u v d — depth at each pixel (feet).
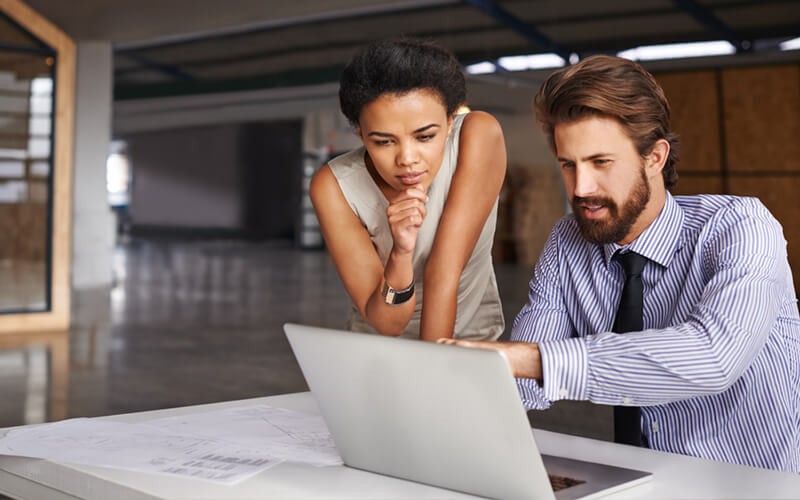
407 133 4.06
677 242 4.17
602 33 38.34
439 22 43.21
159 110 65.26
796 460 4.14
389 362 3.09
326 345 3.29
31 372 16.93
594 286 4.47
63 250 23.18
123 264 45.88
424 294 4.73
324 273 40.78
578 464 3.43
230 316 25.38
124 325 23.59
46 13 31.32
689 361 3.44
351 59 4.13
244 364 17.83
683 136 35.91
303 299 29.78
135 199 83.10
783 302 4.14
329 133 55.52
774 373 4.07
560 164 3.84
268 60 56.13
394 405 3.16
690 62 35.58
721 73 34.94
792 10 33.30
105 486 3.31
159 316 25.41
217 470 3.41
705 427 4.15
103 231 35.04
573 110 3.62
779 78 33.71
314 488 3.19
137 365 17.70
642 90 3.59
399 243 4.29
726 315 3.59
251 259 50.29
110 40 35.09
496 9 39.93
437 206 4.96
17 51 22.99
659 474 3.38
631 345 3.44
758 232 3.90
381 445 3.31
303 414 4.49
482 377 2.81
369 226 5.03
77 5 30.35
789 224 33.71
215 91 61.52
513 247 41.63
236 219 75.87
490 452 2.95
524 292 30.63
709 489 3.17
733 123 34.78
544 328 4.66
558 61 39.96
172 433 4.05
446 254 4.68
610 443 3.94
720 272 3.81
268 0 29.50
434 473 3.18
